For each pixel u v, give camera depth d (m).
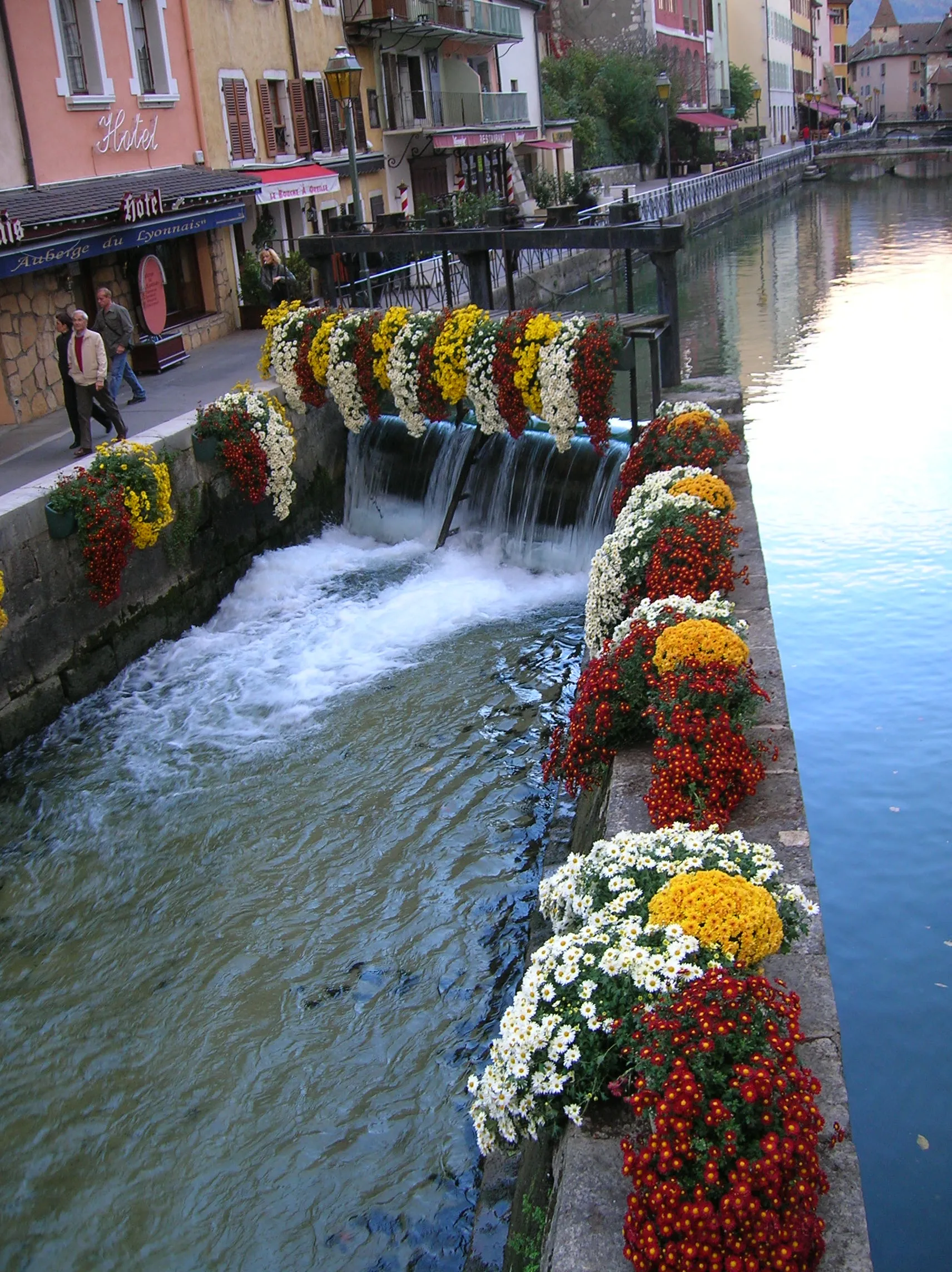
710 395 13.62
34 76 15.37
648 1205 3.29
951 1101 5.80
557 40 55.53
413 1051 6.32
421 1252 5.17
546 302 27.44
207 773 9.41
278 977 7.01
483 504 13.80
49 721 10.41
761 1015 3.50
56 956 7.43
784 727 6.12
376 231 18.55
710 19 67.75
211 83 20.55
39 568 10.26
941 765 8.48
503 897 7.48
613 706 6.30
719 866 4.31
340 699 10.43
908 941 6.87
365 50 28.78
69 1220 5.55
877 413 17.25
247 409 12.83
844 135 95.38
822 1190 3.34
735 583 8.06
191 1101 6.17
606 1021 3.80
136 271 17.00
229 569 13.01
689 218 40.34
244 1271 5.19
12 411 14.44
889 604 11.05
